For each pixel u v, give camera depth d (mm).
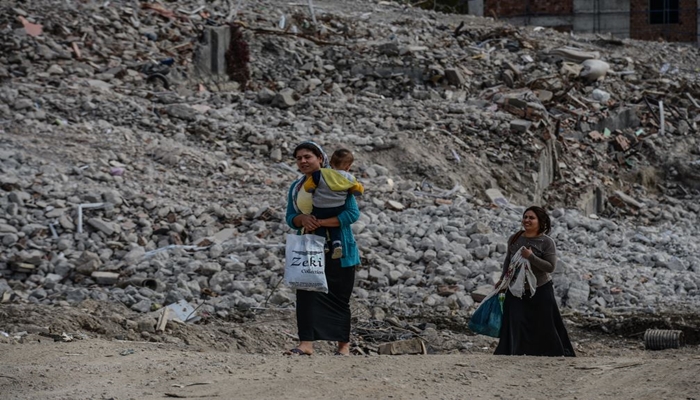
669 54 73312
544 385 16453
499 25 71125
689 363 16781
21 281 30203
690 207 54219
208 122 47031
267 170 43406
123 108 47281
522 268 21391
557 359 18578
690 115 62531
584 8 86500
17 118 43750
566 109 58312
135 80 51938
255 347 25656
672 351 26609
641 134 59562
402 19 69000
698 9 86000
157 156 42031
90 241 32062
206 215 35188
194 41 57188
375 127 50188
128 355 20000
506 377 17172
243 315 28703
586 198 51031
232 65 56562
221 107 50500
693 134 60719
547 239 21609
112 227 32781
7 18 53969
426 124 50812
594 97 60688
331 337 20672
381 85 57312
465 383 16719
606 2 86500
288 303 29609
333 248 20516
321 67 58094
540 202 49594
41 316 25047
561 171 52812
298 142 46469
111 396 16359
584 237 38312
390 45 59281
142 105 48500
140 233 33250
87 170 38594
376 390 16078
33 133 42719
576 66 62781
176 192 38094
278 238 33625
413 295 30844
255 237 33250
